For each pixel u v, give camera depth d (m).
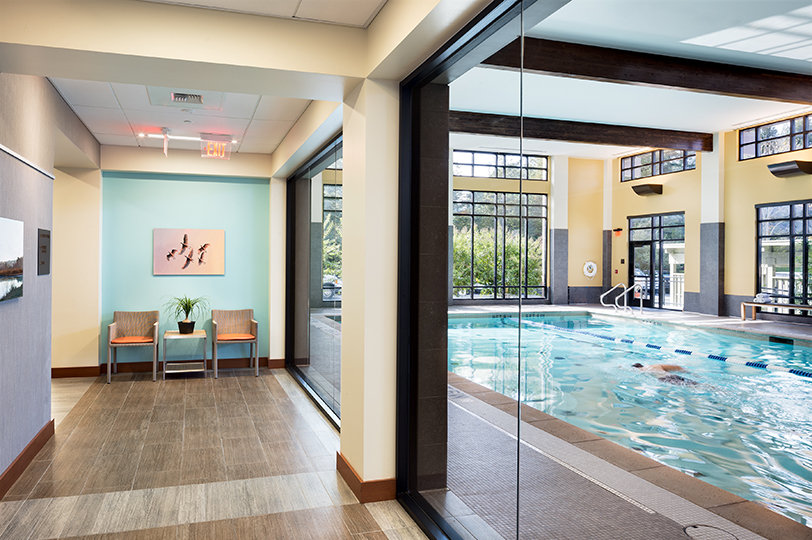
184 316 7.42
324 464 3.97
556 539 2.06
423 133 3.25
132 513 3.13
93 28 2.89
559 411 2.00
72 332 6.86
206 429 4.78
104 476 3.68
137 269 7.28
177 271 7.41
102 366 7.10
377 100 3.35
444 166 3.03
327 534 2.90
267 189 7.76
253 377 7.01
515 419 2.46
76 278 6.87
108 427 4.79
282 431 4.74
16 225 3.38
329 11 3.10
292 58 3.21
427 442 3.18
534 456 2.24
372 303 3.33
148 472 3.77
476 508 2.78
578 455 1.87
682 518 1.33
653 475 1.44
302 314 6.70
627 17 3.84
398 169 3.38
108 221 7.17
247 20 3.14
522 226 2.30
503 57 3.36
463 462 2.88
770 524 1.08
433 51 2.89
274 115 5.32
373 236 3.33
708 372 1.22
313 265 6.09
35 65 3.12
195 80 3.42
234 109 5.10
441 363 3.03
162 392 6.14
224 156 6.00
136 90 4.53
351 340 3.57
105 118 5.45
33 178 3.83
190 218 7.47
